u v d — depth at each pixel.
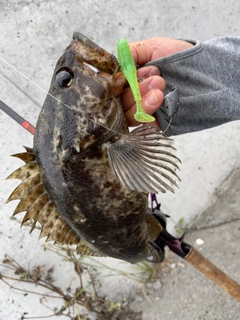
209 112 0.30
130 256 0.30
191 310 0.48
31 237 0.46
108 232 0.27
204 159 0.54
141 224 0.28
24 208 0.26
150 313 0.51
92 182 0.25
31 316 0.47
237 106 0.29
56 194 0.26
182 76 0.30
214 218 0.54
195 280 0.50
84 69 0.24
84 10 0.45
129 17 0.47
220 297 0.47
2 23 0.42
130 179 0.23
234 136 0.55
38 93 0.44
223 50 0.30
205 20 0.51
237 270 0.48
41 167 0.26
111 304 0.51
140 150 0.24
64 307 0.48
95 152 0.25
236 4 0.52
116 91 0.25
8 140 0.43
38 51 0.43
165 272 0.52
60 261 0.48
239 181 0.54
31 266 0.46
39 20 0.43
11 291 0.46
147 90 0.26
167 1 0.49
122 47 0.23
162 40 0.31
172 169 0.24
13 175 0.25
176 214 0.54
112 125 0.24
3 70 0.42
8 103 0.43
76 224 0.27
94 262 0.50
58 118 0.25
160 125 0.31
